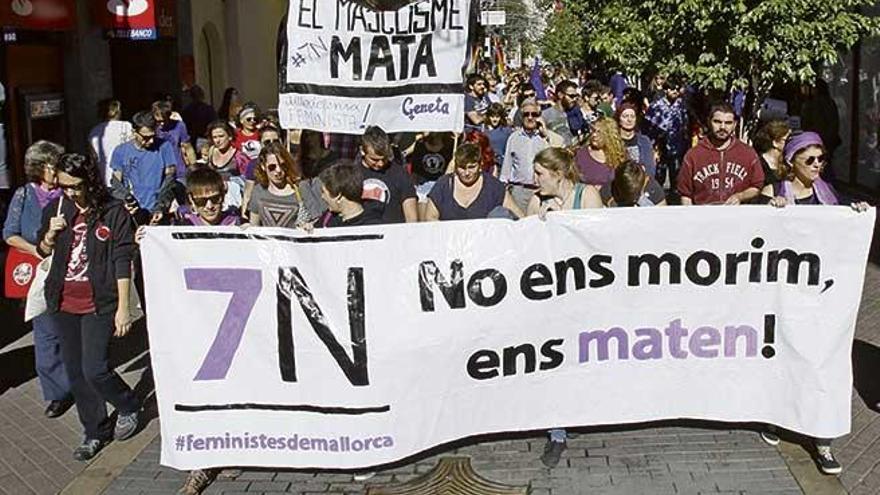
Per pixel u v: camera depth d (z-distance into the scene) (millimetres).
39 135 12336
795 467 5434
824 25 9445
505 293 5270
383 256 5129
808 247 5316
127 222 5750
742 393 5500
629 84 17828
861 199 14273
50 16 11492
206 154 10023
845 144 15609
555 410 5469
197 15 17016
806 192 5676
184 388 5176
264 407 5195
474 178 6270
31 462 5883
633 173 5984
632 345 5453
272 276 5109
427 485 5332
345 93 6805
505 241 5238
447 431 5316
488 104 12891
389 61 6766
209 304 5129
